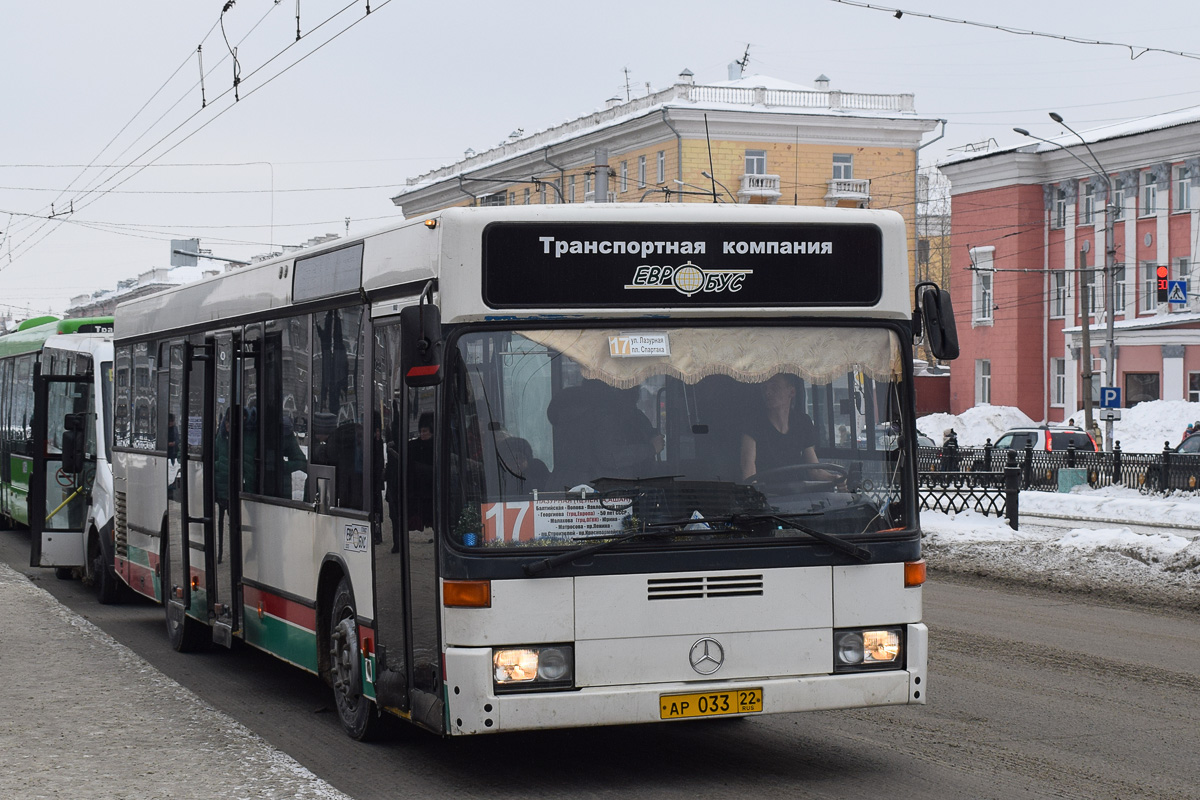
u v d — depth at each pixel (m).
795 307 6.91
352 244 7.88
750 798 6.64
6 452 21.91
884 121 56.16
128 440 13.23
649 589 6.55
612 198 56.56
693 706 6.55
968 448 35.81
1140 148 50.12
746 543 6.66
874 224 7.04
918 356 59.72
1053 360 54.84
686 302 6.80
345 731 8.16
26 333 20.97
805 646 6.71
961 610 13.58
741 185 54.25
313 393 8.42
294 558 8.70
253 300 9.62
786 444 6.81
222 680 10.18
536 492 6.55
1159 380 49.44
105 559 14.38
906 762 7.35
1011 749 7.64
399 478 7.02
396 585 7.08
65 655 10.83
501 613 6.42
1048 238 54.66
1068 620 12.82
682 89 53.97
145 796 6.54
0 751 7.54
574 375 6.67
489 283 6.63
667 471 6.67
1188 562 15.64
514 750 7.75
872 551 6.82
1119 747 7.67
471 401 6.58
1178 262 49.34
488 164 63.16
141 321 12.78
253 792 6.59
